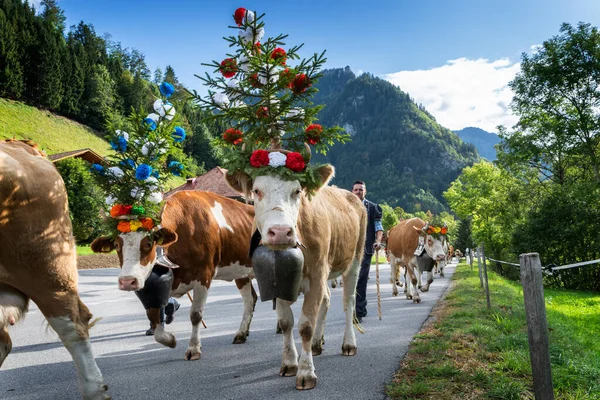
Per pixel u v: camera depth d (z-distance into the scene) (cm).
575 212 2667
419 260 974
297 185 373
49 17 12125
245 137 420
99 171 497
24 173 298
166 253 498
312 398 379
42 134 7231
